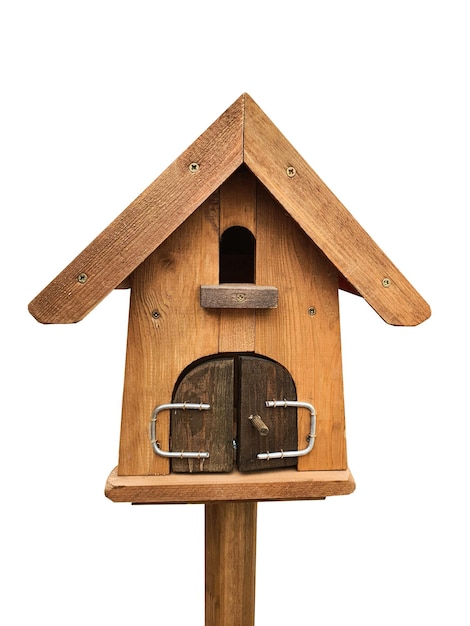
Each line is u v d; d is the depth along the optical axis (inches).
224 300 18.3
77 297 17.6
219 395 18.9
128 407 18.7
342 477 19.2
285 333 19.1
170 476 18.8
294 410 19.3
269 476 19.0
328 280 19.2
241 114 17.5
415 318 19.0
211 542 22.3
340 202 18.2
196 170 17.5
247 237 22.3
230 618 22.2
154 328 18.6
